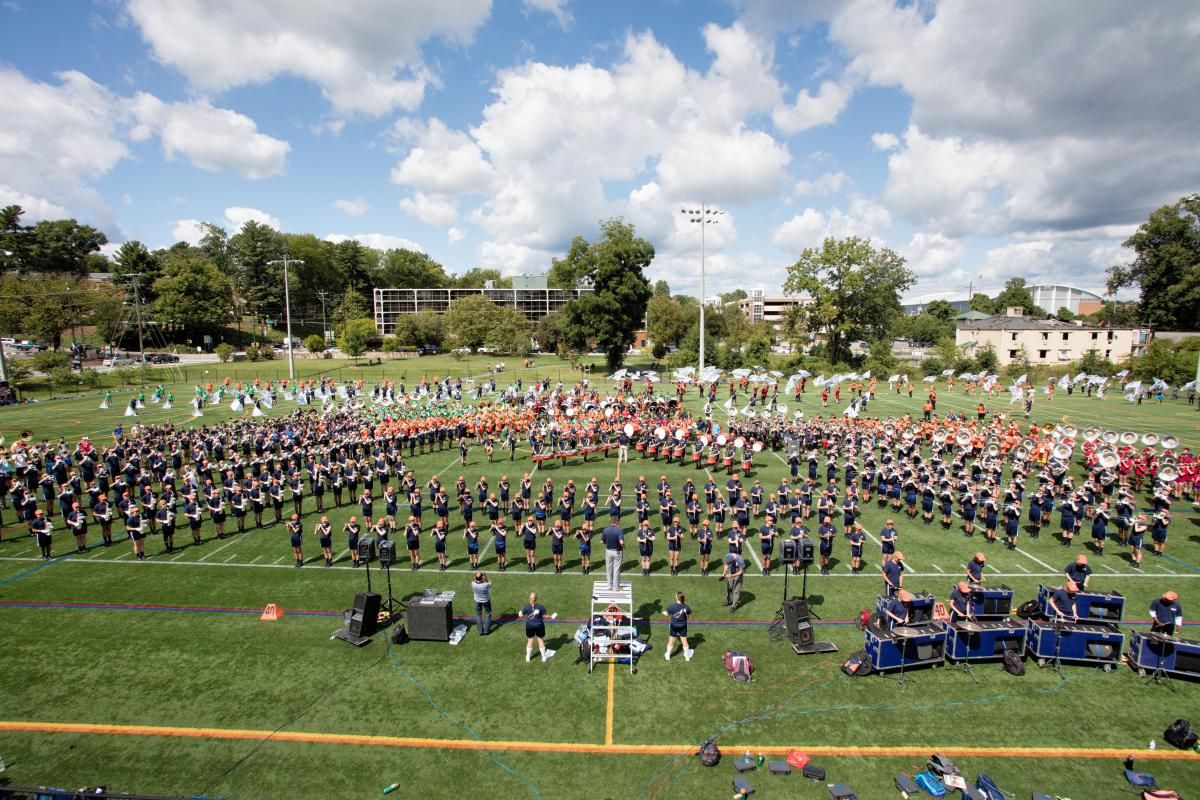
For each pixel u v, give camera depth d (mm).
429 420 40906
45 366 72500
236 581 21031
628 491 31109
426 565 22422
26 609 18953
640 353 133000
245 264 140250
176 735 13094
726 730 13172
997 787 11312
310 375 87500
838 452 36188
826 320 93000
